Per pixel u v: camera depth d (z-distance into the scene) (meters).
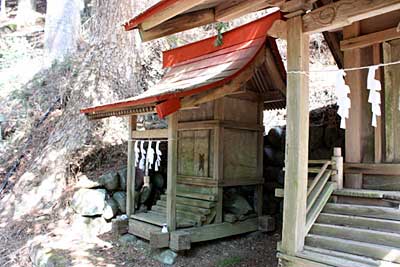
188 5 2.97
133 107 4.96
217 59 5.68
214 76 4.96
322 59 8.68
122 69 8.62
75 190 6.28
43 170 6.89
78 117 7.76
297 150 3.21
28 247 5.34
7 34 12.86
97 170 6.87
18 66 10.52
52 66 9.99
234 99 5.79
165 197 6.20
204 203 5.45
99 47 9.30
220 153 5.53
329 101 7.08
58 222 5.98
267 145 7.08
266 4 3.39
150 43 9.05
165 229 4.96
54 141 7.42
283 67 5.41
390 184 3.87
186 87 4.50
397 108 3.93
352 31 4.20
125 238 5.62
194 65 6.07
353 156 4.17
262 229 5.89
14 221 6.06
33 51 11.58
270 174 6.79
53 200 6.41
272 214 6.50
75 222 5.90
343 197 3.85
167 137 5.15
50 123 8.06
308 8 3.29
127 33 8.66
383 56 4.03
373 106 3.01
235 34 5.71
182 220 5.27
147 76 8.94
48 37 10.69
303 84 3.26
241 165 5.91
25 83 9.50
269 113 8.15
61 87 8.79
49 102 8.70
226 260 4.88
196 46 6.37
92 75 8.64
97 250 5.16
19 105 8.67
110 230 5.95
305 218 3.29
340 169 3.98
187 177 6.05
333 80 7.60
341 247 3.13
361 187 4.05
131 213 5.94
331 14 3.06
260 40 5.19
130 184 5.99
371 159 4.11
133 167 6.00
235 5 3.38
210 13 3.62
